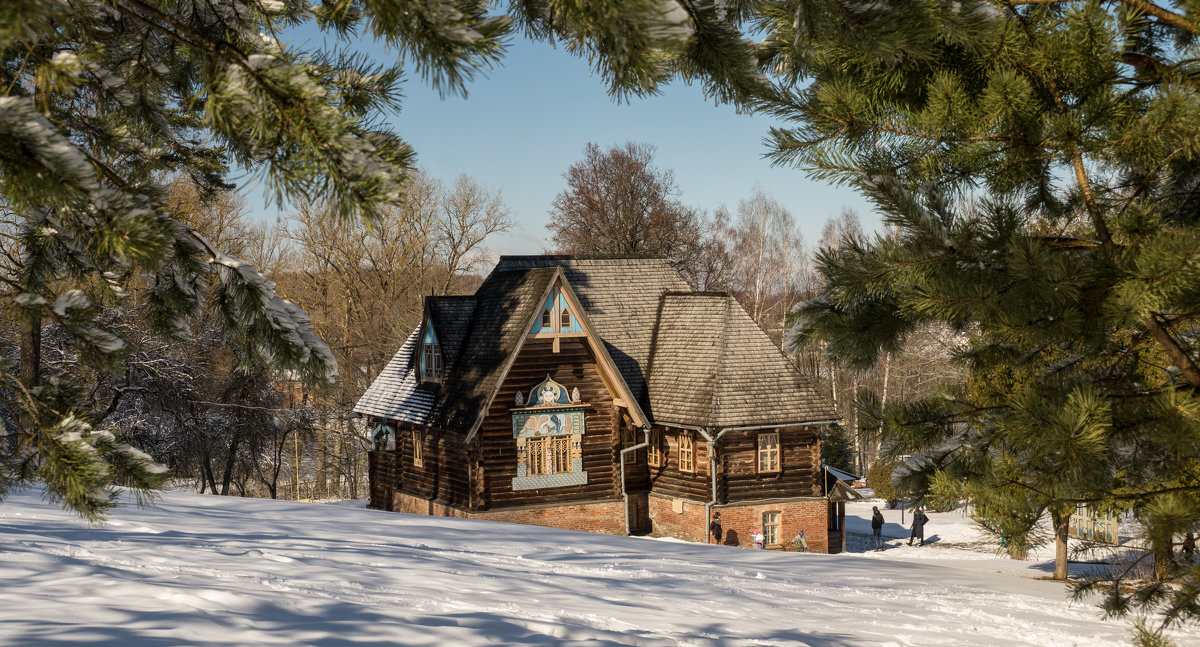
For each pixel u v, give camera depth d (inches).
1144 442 279.4
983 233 245.1
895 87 259.9
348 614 217.8
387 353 1859.0
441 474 1031.6
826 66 256.4
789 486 1028.5
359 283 1914.4
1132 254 240.5
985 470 283.3
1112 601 288.2
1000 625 361.4
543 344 1002.1
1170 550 270.7
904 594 447.2
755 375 1029.8
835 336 287.0
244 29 178.9
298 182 116.5
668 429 1047.6
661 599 326.0
